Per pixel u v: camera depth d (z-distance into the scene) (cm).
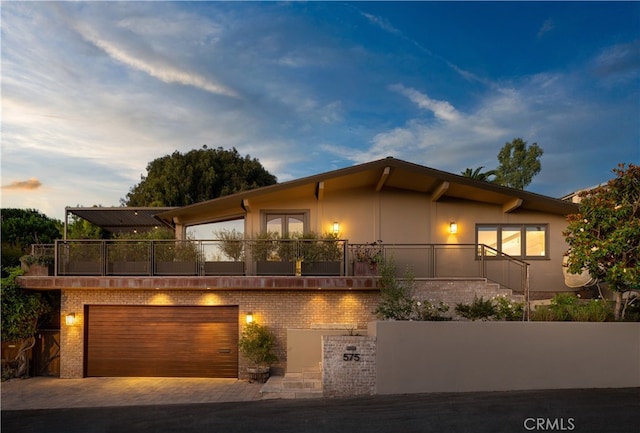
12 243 2403
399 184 1471
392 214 1505
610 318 1042
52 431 795
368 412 845
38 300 1305
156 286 1251
